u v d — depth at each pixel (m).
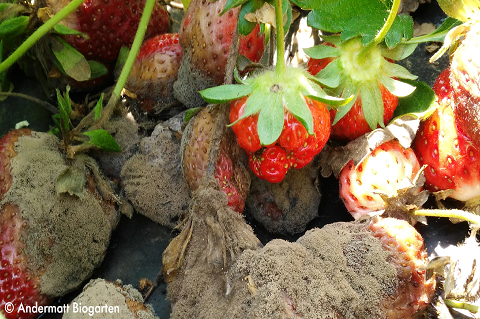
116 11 0.20
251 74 0.17
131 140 0.20
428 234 0.19
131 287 0.18
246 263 0.16
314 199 0.19
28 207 0.17
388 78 0.18
